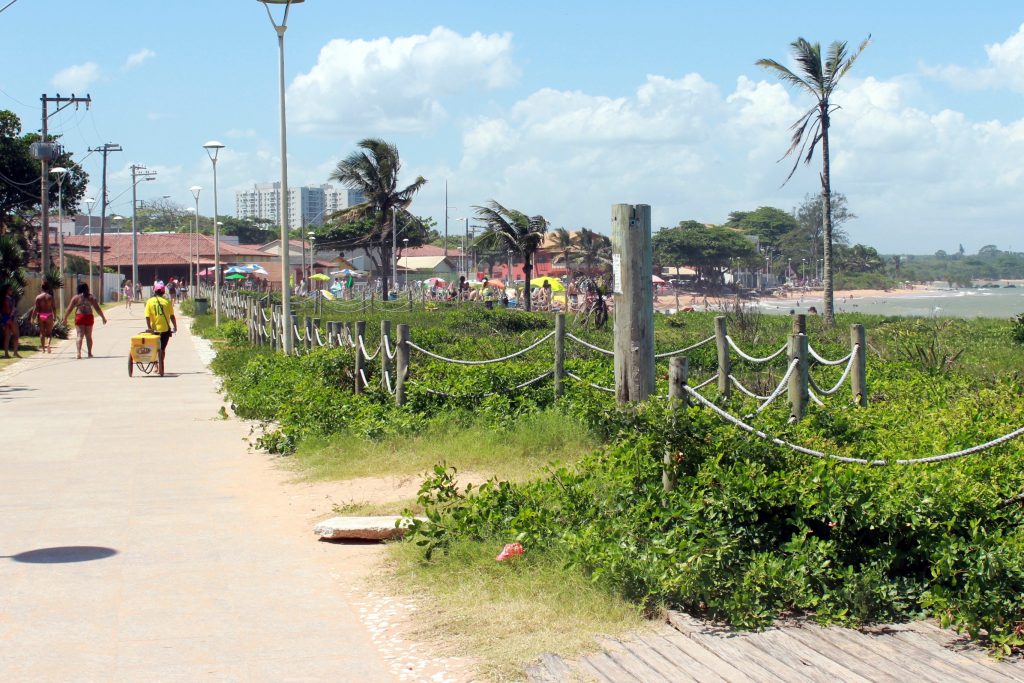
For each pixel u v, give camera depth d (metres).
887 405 10.56
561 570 6.34
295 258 93.12
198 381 20.31
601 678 4.91
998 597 5.39
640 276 8.70
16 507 8.92
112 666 5.24
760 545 6.22
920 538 5.95
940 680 4.83
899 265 174.50
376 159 62.28
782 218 133.38
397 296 63.28
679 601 5.88
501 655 5.24
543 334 28.17
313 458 10.99
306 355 17.75
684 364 6.98
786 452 6.70
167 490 9.67
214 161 39.53
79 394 18.03
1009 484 6.61
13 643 5.57
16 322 26.14
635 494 6.79
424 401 12.45
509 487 7.71
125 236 91.12
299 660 5.30
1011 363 19.22
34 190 58.59
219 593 6.45
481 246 48.88
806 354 8.37
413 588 6.45
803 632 5.52
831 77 35.50
